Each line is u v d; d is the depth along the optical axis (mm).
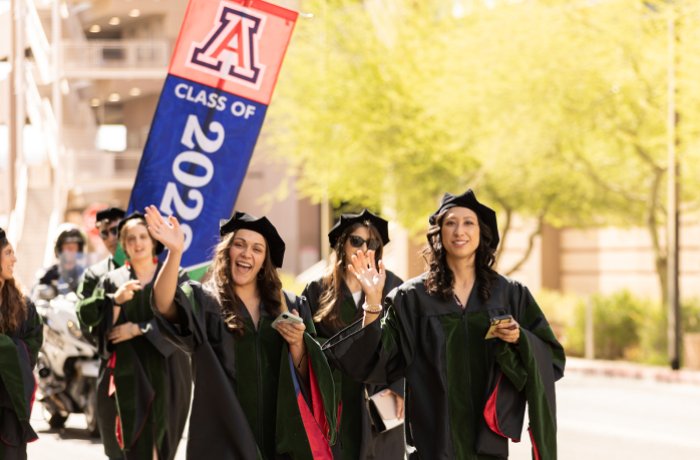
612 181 44438
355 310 13844
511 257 66312
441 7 47594
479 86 41844
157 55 68125
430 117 46062
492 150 42688
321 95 47531
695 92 36344
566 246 63688
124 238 14820
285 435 10875
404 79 47406
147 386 14172
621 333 44969
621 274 59750
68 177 66438
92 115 76000
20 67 29953
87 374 21344
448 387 10984
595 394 31234
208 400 10711
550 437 10898
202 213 16859
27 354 12438
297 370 11148
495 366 10938
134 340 14320
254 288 11273
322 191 51250
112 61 67562
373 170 48500
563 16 40438
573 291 62938
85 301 14648
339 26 48562
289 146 51938
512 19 41781
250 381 10977
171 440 14531
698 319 42344
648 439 22078
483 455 10945
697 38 36969
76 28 72750
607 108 40250
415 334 11109
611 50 40125
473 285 11250
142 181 16703
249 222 11133
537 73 40281
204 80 16781
